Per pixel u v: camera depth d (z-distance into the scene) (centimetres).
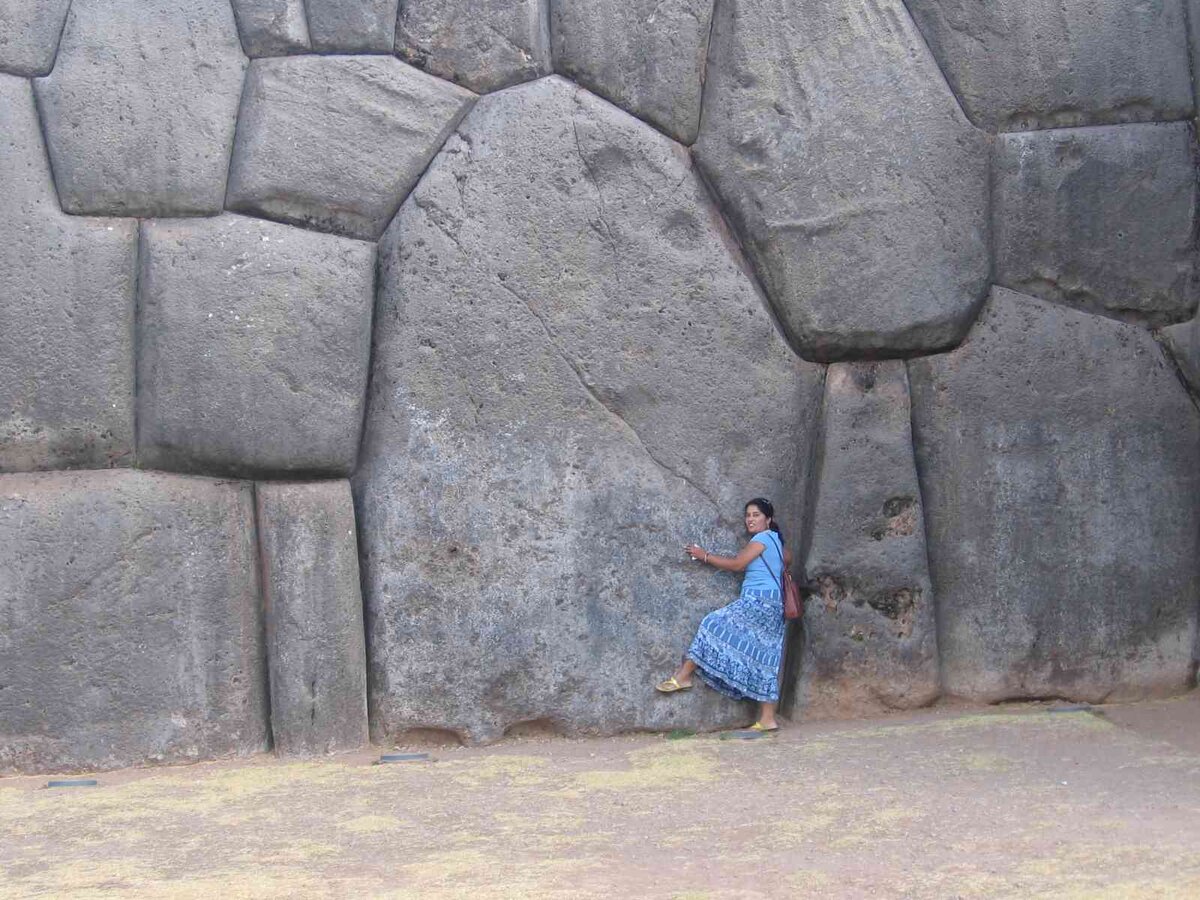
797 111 605
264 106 570
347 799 492
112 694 549
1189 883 363
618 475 596
